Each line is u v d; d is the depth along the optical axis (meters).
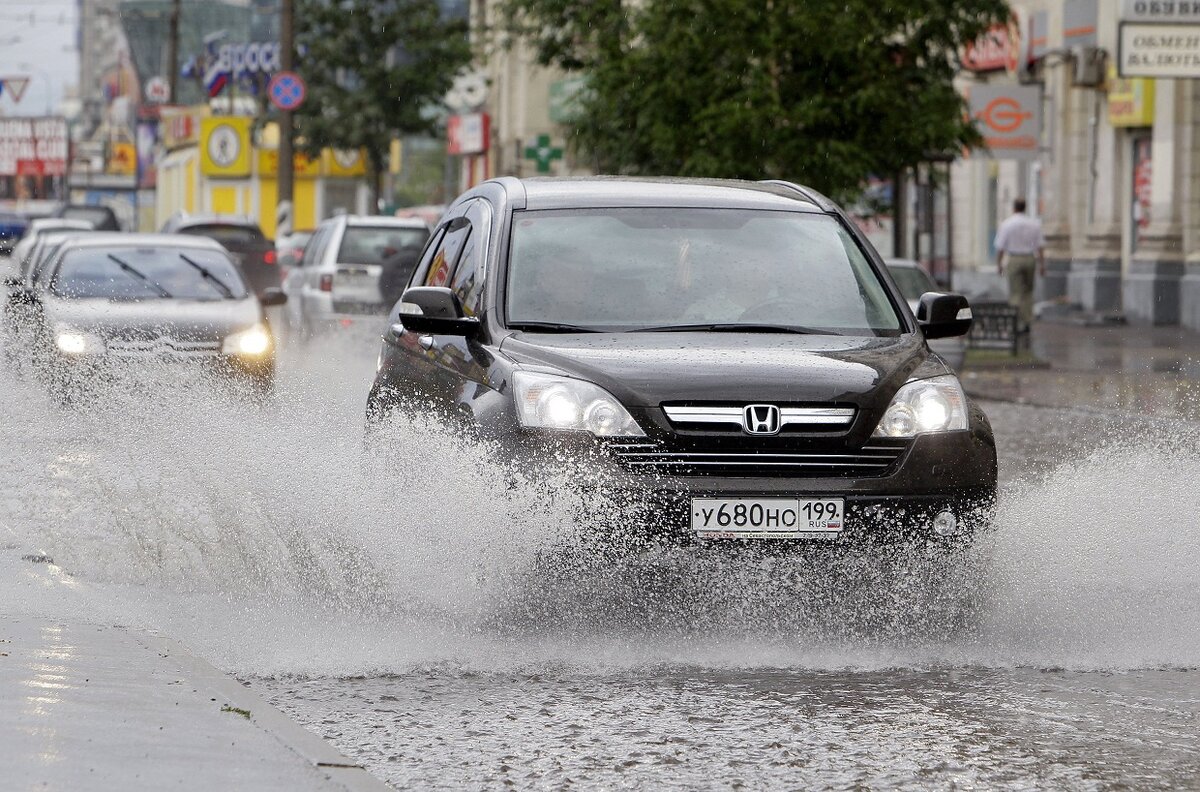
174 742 13.91
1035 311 100.81
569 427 19.05
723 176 64.38
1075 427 46.12
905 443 19.48
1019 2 105.00
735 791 13.91
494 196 23.55
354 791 12.70
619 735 15.58
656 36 65.81
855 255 22.77
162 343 41.69
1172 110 90.50
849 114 64.75
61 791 12.34
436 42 148.88
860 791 13.93
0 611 19.67
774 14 64.31
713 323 21.30
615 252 22.20
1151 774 14.45
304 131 150.50
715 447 19.09
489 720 16.09
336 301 76.81
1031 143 80.56
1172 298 91.38
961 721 16.14
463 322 21.30
